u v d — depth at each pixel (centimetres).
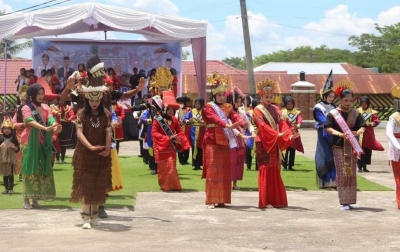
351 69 5450
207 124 1052
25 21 2036
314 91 3778
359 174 1567
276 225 891
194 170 1630
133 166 1680
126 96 1009
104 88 834
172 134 1242
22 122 995
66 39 2547
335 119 1029
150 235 802
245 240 783
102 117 841
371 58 7888
